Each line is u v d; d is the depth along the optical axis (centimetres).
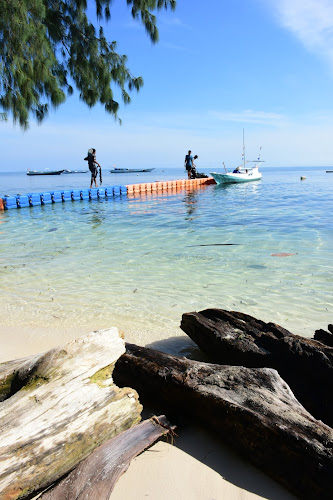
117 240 999
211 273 660
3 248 920
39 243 976
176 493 206
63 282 625
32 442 195
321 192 2519
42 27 1150
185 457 231
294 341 298
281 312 474
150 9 1288
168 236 1044
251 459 223
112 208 1766
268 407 230
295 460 204
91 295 555
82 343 257
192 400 255
